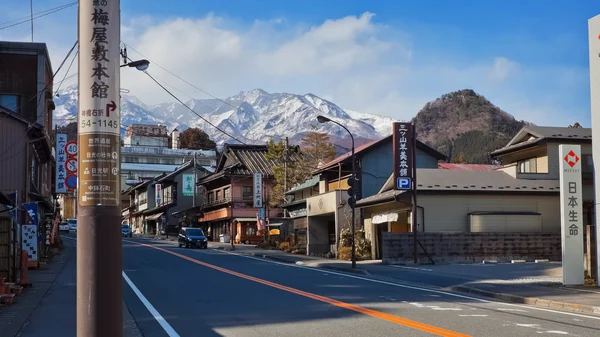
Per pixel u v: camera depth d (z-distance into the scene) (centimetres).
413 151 3284
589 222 3494
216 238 7450
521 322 1234
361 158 4519
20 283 2027
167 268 3003
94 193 500
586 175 3481
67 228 8488
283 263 3594
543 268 2742
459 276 2450
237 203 6625
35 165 3494
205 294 1839
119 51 527
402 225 3678
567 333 1097
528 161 3931
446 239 3244
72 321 1332
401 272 2697
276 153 6188
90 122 508
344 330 1144
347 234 3928
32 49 3691
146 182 9700
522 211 3438
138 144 11781
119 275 505
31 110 3644
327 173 4834
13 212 2616
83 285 495
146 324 1270
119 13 530
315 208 4456
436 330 1126
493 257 3262
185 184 8275
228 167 6731
